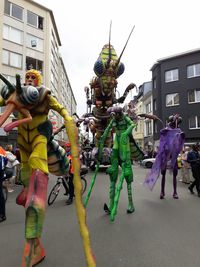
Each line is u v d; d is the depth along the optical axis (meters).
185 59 32.72
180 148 8.98
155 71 36.44
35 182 3.50
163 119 33.97
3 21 29.08
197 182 9.45
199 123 31.48
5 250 4.68
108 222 6.20
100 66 9.81
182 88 32.78
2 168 6.48
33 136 3.78
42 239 5.16
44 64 32.88
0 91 3.59
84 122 8.48
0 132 15.64
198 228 5.72
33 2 31.91
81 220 3.21
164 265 3.99
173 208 7.54
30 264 3.19
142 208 7.54
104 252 4.48
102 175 16.86
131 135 7.03
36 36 32.25
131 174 7.03
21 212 7.46
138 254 4.39
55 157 4.16
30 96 3.46
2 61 28.81
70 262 4.11
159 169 8.98
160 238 5.12
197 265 3.99
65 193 9.62
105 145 12.80
